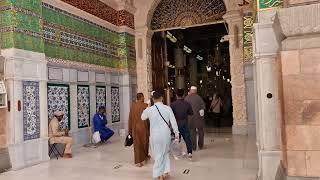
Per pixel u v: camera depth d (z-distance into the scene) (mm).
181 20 11234
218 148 7367
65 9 7961
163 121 4637
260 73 4199
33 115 6453
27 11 6453
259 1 4176
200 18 10984
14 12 6102
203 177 4770
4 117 5914
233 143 8062
